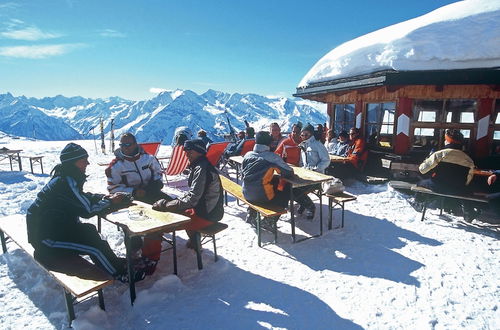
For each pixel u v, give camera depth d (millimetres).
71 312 2762
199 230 3699
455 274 3562
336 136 9781
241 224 5250
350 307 3010
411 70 6625
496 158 6527
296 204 5992
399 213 5633
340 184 5039
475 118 6762
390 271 3654
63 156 3023
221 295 3225
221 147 8125
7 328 2750
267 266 3826
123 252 4168
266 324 2779
